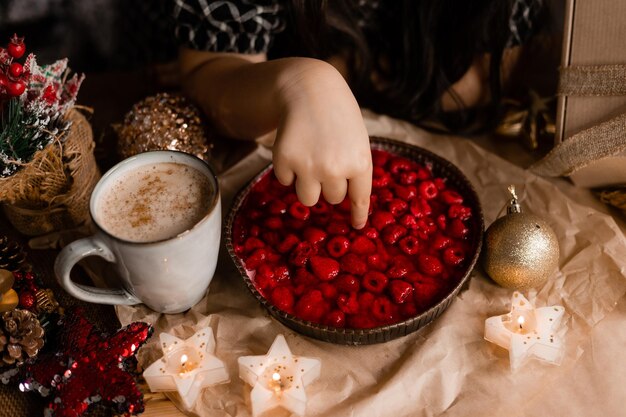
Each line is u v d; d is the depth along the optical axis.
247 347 0.70
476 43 0.87
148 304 0.70
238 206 0.74
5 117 0.69
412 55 0.89
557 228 0.77
